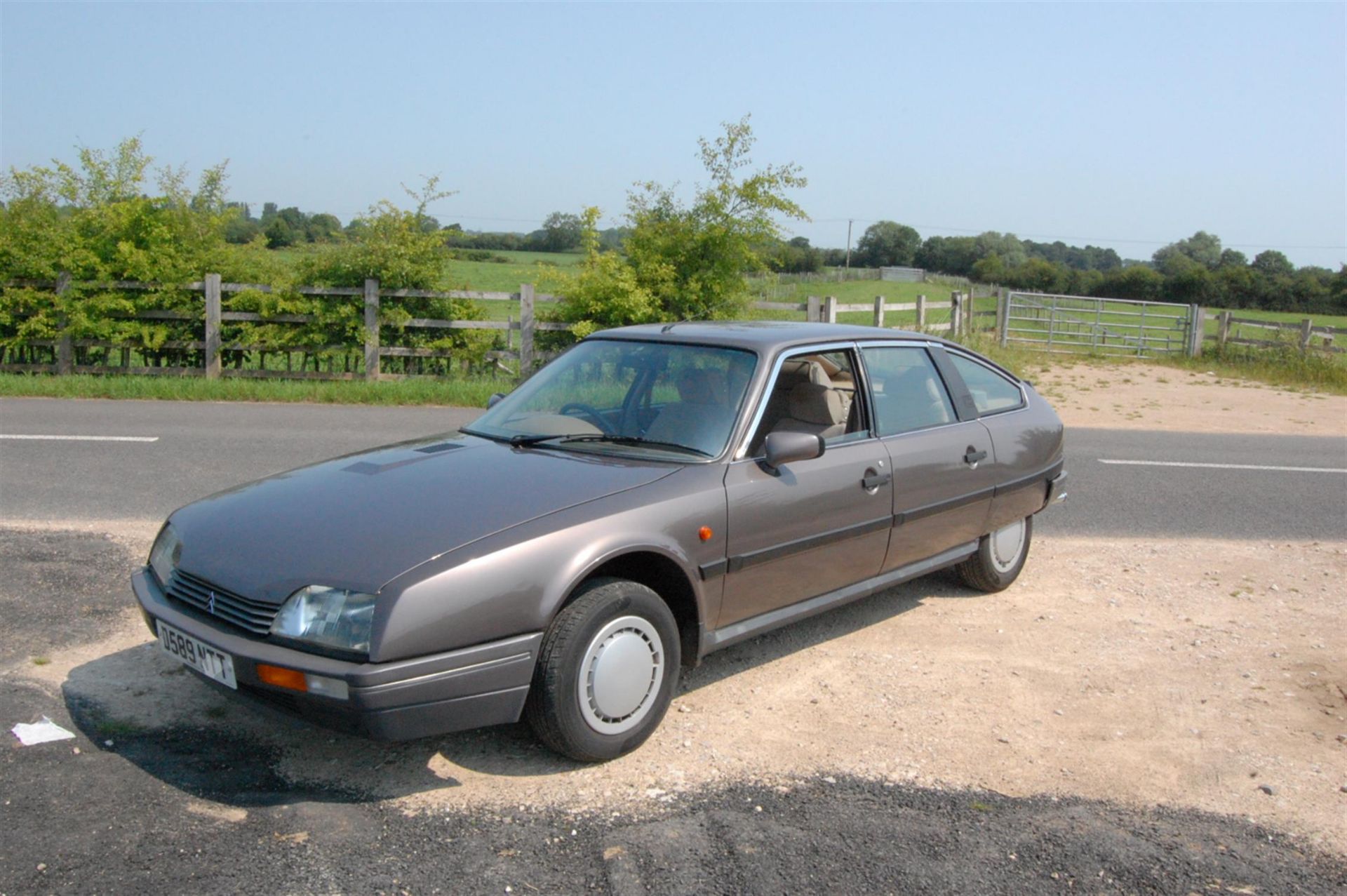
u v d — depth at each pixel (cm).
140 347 1630
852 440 492
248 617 354
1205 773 404
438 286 1634
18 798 351
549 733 373
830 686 477
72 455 957
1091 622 578
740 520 426
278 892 302
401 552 352
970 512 561
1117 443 1256
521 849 330
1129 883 325
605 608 376
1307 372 2167
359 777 376
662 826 347
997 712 454
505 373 1672
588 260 1666
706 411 453
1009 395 620
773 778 386
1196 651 538
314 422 1227
